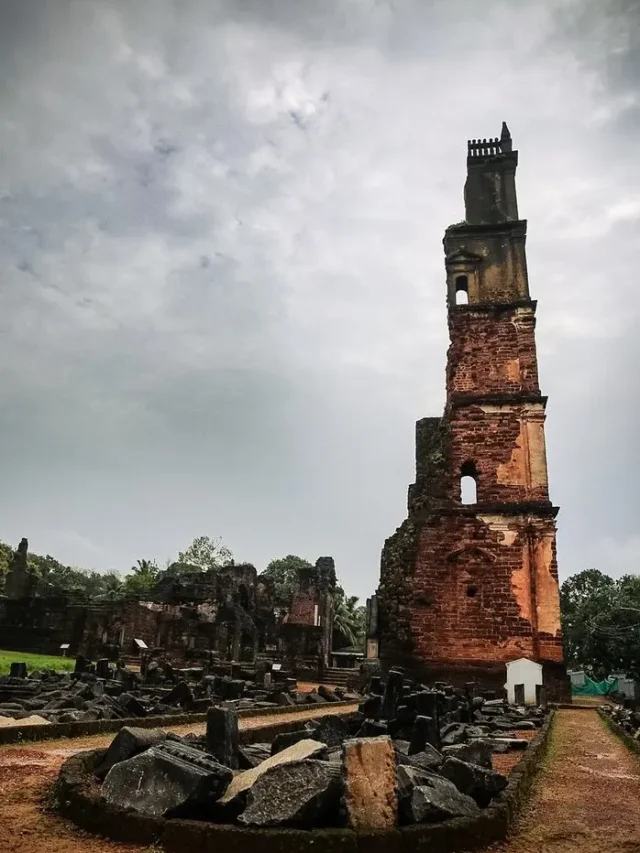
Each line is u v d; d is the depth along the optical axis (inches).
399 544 1157.7
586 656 2123.5
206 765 241.9
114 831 217.8
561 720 770.2
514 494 1143.0
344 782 225.6
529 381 1205.1
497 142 1397.6
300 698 830.5
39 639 1558.8
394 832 213.0
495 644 1062.4
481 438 1182.9
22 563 1841.8
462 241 1315.2
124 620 1531.7
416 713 442.0
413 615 1091.9
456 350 1245.1
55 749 374.0
